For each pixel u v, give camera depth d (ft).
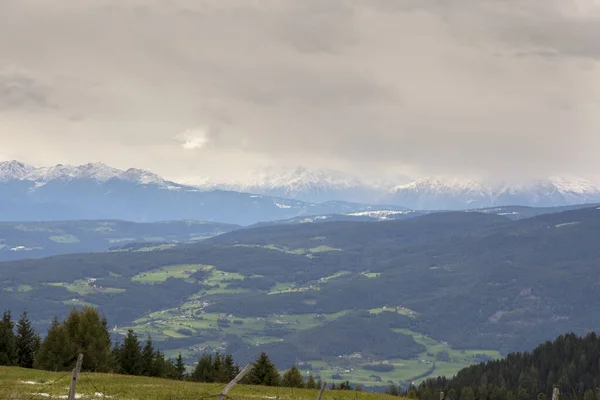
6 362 396.98
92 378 274.16
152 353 415.64
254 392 282.97
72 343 355.15
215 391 256.73
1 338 400.06
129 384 260.83
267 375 387.96
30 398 197.16
